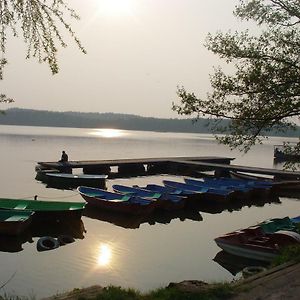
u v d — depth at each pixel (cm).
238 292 585
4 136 10069
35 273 1231
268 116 930
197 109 984
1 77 545
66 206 1917
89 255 1420
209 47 973
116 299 552
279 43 927
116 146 8069
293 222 1590
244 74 934
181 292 572
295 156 1003
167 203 2167
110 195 2284
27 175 3412
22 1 478
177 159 4244
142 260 1378
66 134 13238
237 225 1972
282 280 636
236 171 3584
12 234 1598
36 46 502
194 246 1570
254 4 950
